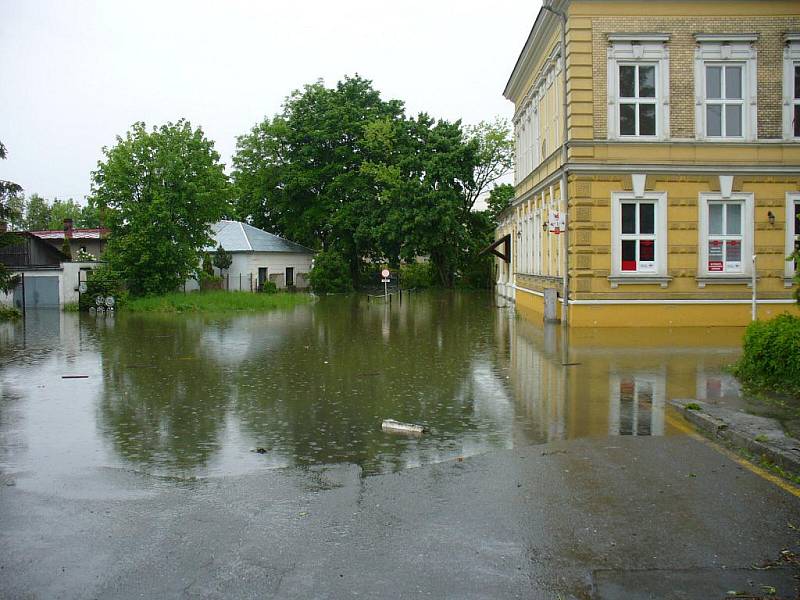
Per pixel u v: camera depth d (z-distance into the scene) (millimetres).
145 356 18484
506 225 44281
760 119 21531
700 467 7566
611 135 21422
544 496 6773
